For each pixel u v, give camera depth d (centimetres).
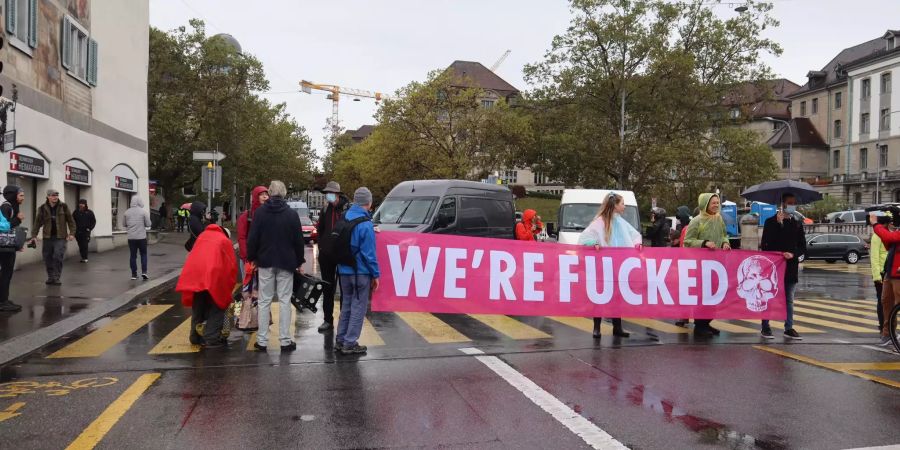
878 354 773
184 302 777
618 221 901
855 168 7794
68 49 1883
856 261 2988
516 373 651
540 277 876
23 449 437
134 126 2545
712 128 4331
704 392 589
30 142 1653
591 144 4112
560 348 782
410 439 459
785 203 902
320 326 895
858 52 8469
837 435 477
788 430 488
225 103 3950
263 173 4994
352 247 727
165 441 452
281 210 748
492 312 865
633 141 3994
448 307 854
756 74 4147
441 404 543
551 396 570
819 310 1245
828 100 8294
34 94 1677
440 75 4269
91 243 2084
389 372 651
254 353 738
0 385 596
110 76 2281
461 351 755
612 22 4025
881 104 7388
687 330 938
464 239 859
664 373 659
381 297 839
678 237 1206
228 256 770
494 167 4412
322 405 537
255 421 495
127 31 2458
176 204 5531
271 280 754
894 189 7112
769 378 643
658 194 4022
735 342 842
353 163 7488
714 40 4069
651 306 888
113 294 1177
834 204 5869
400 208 1374
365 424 490
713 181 3956
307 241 2983
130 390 578
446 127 4378
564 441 458
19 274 1466
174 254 2102
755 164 3900
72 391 576
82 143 2022
